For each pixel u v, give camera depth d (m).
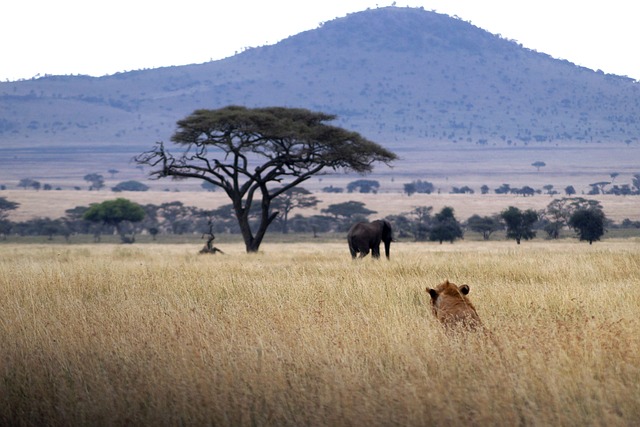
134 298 24.48
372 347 15.27
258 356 14.79
